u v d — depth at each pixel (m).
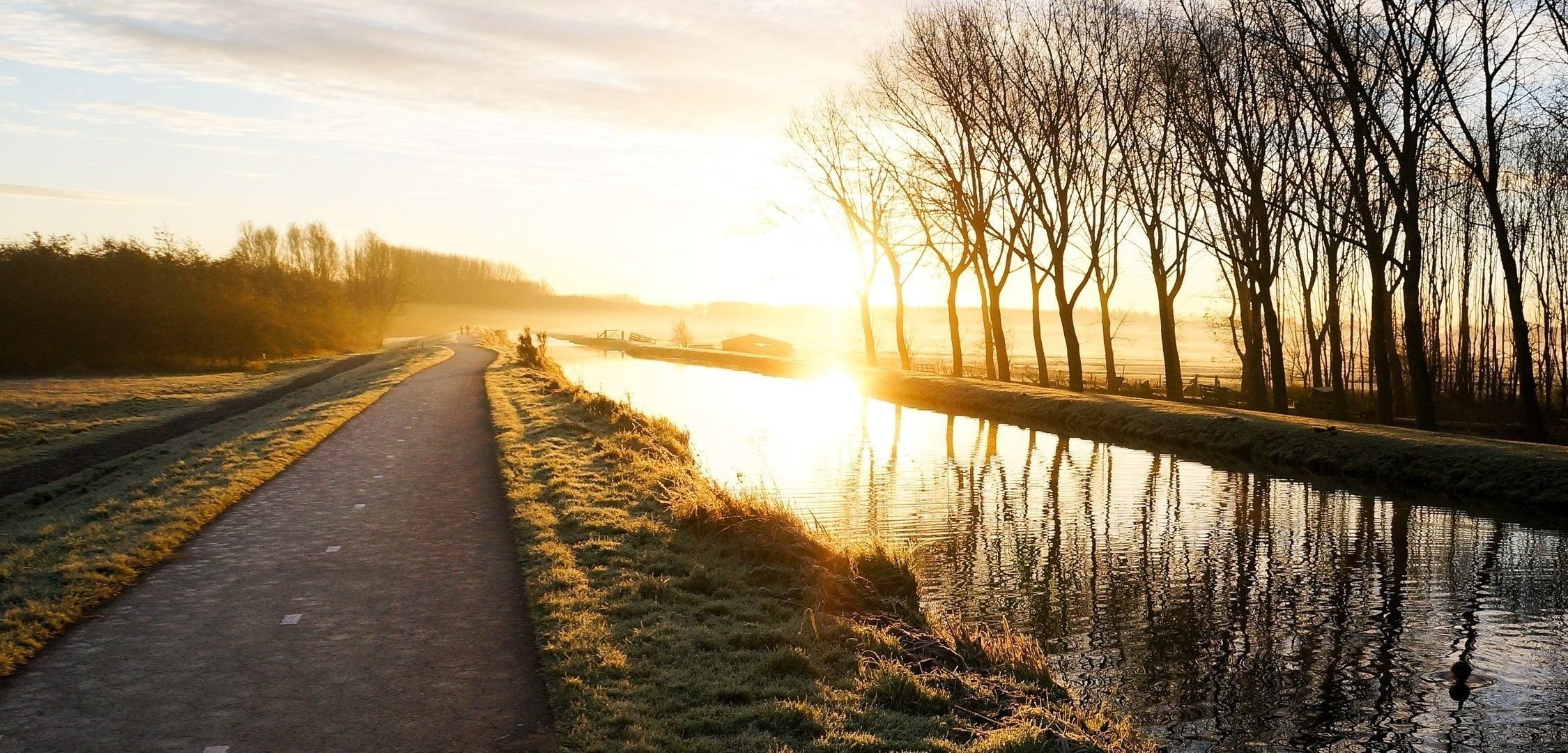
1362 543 12.86
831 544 9.82
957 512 14.80
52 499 13.93
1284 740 6.92
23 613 7.11
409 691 5.83
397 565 8.80
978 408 32.62
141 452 18.47
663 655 6.58
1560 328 35.25
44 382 36.94
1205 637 9.12
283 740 5.12
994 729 5.78
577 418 21.67
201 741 5.09
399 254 114.25
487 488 12.85
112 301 46.25
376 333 96.62
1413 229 21.30
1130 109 31.38
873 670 6.70
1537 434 20.06
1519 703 7.61
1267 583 10.95
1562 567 11.62
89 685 5.91
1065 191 33.31
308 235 104.88
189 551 9.38
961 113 35.53
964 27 34.69
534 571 8.51
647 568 8.85
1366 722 7.28
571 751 5.04
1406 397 33.91
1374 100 23.75
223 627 7.04
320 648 6.59
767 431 25.28
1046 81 33.31
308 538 9.93
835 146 45.81
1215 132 28.69
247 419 24.08
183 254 54.81
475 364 48.06
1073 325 34.38
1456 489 16.55
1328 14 21.67
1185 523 14.09
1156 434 24.05
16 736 5.14
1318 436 20.39
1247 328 33.06
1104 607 10.02
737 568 9.14
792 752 5.18
